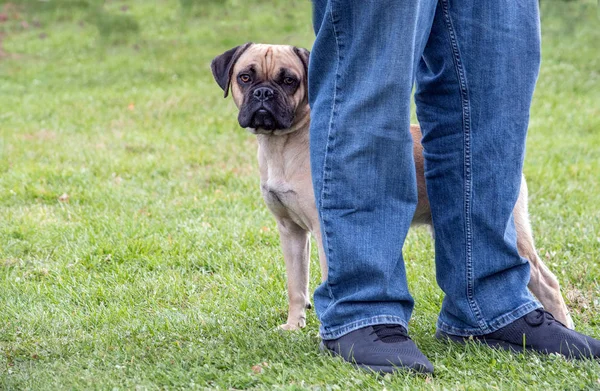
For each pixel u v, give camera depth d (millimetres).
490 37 3311
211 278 5500
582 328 3973
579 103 13625
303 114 4418
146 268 5727
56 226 6828
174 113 13492
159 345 3898
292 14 22531
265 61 4512
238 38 20594
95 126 12633
